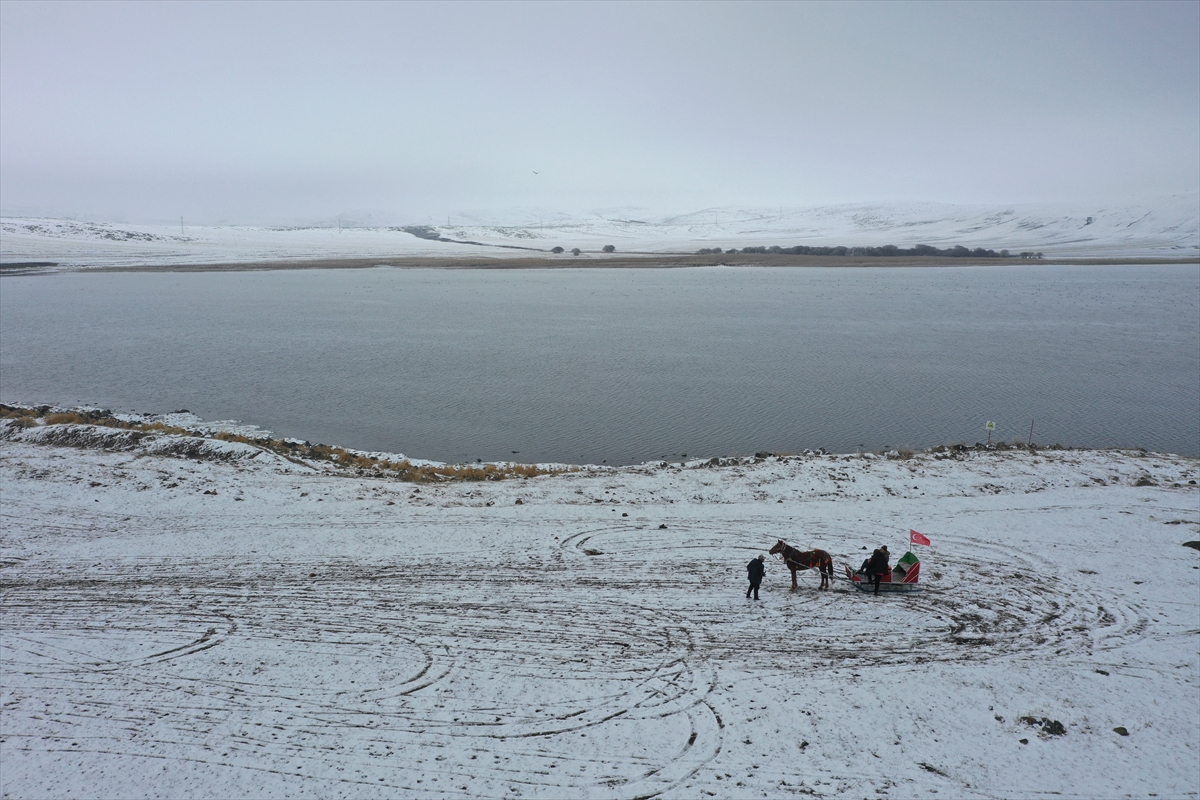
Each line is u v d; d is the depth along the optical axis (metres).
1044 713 13.54
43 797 11.61
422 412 45.41
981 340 73.81
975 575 19.72
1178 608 17.59
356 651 15.82
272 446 33.66
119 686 14.59
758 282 151.38
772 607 17.95
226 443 32.03
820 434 40.56
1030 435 40.03
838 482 28.47
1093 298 116.06
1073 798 11.53
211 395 49.72
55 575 19.86
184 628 16.91
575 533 23.00
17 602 18.28
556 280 156.50
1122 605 17.83
